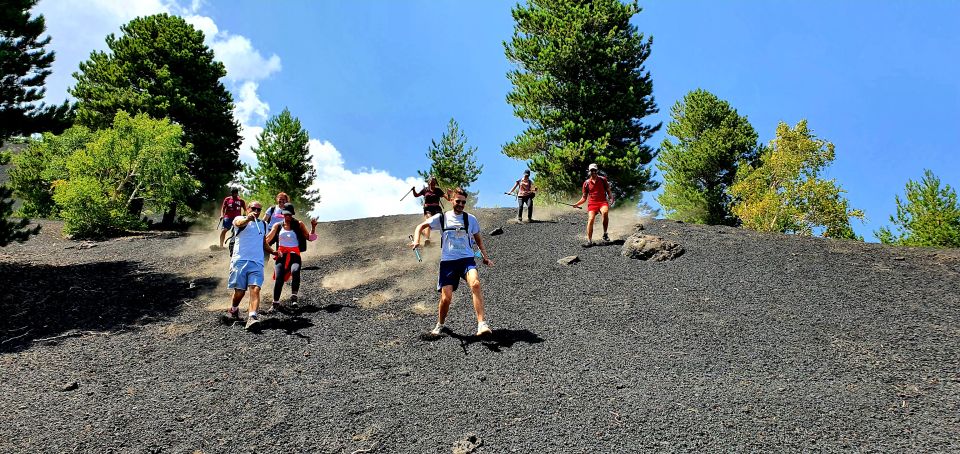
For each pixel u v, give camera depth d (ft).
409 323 21.13
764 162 107.65
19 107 38.06
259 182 96.94
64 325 22.02
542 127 85.30
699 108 125.39
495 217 51.16
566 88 81.56
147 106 80.28
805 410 13.29
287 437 12.40
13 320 22.61
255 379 15.90
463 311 22.41
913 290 23.70
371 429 12.73
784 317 20.65
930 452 11.17
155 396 14.76
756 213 101.09
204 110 86.94
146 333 20.72
